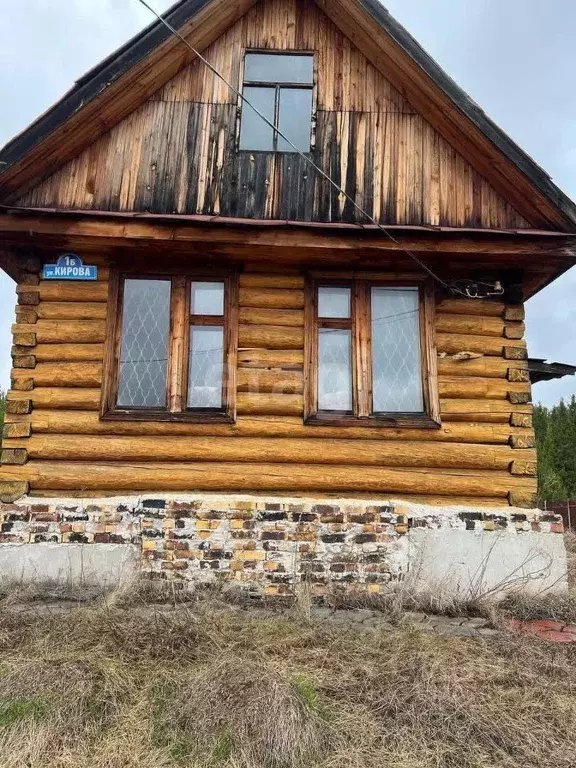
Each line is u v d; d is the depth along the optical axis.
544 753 3.41
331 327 6.85
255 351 6.70
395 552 6.13
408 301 7.01
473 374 6.81
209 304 6.84
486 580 6.23
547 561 6.30
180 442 6.46
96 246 6.51
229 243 6.31
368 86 7.20
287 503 6.16
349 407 6.74
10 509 6.10
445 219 6.90
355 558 6.09
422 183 6.98
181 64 7.01
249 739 3.39
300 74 7.26
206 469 6.43
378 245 6.39
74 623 4.78
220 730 3.49
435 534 6.29
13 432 6.36
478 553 6.27
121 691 3.84
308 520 6.13
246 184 6.86
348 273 6.88
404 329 6.95
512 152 6.68
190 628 4.66
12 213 6.16
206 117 7.00
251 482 6.41
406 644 4.59
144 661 4.22
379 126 7.10
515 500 6.54
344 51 7.27
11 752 3.29
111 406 6.51
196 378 6.71
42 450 6.36
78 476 6.33
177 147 6.89
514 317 6.95
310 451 6.49
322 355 6.85
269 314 6.78
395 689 3.86
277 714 3.49
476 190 6.98
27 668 3.98
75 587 5.92
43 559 6.03
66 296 6.65
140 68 6.64
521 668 4.32
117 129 6.89
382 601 5.85
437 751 3.36
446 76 6.71
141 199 6.74
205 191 6.80
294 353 6.73
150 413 6.49
